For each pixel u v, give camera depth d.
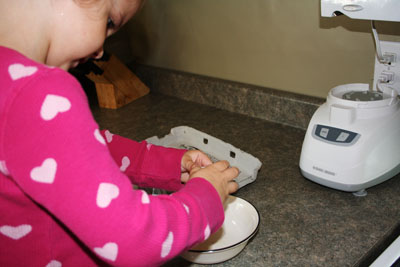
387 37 1.07
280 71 1.35
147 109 1.58
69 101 0.46
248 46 1.41
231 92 1.47
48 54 0.53
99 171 0.46
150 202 0.50
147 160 0.82
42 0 0.50
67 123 0.45
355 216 0.88
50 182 0.45
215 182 0.60
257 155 1.18
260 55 1.39
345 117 0.91
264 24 1.33
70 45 0.52
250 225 0.83
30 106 0.45
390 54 0.94
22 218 0.52
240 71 1.47
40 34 0.51
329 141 0.92
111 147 0.84
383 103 0.91
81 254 0.57
